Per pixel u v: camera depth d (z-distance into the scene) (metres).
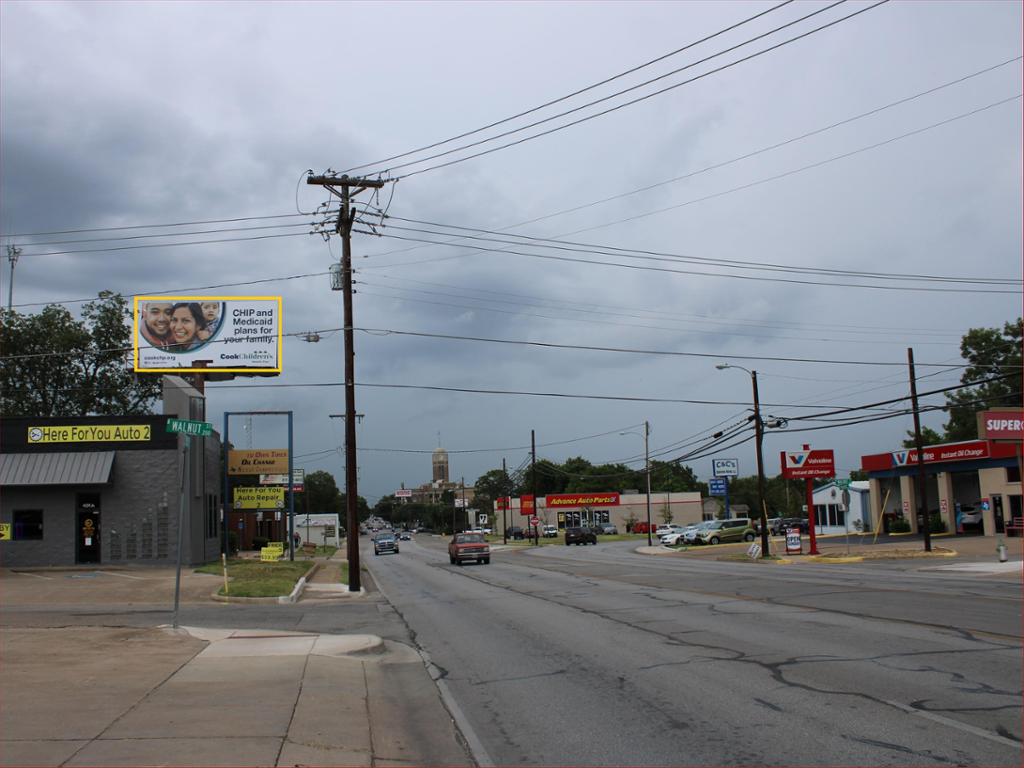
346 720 8.27
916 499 56.47
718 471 69.88
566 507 109.69
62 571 31.95
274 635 14.66
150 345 38.75
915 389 37.06
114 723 7.77
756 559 39.78
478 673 11.23
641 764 6.77
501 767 6.89
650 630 14.32
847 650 11.32
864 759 6.63
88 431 34.03
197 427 14.79
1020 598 17.17
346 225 29.14
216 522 40.62
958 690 8.80
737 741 7.27
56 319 61.88
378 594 25.89
